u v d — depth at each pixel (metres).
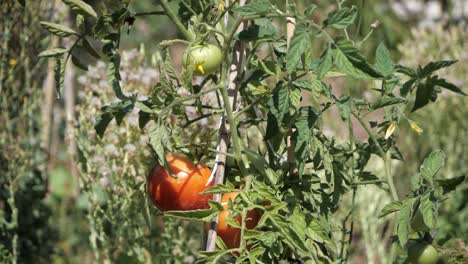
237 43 1.78
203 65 1.68
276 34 1.71
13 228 2.62
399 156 1.91
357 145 1.90
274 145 1.85
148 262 2.44
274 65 1.75
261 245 1.70
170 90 1.77
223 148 1.78
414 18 4.42
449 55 3.51
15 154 2.70
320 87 1.70
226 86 1.72
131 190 2.35
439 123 3.14
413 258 1.79
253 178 1.74
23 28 2.70
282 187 1.81
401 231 1.71
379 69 1.77
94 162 2.37
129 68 2.51
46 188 2.86
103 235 2.43
